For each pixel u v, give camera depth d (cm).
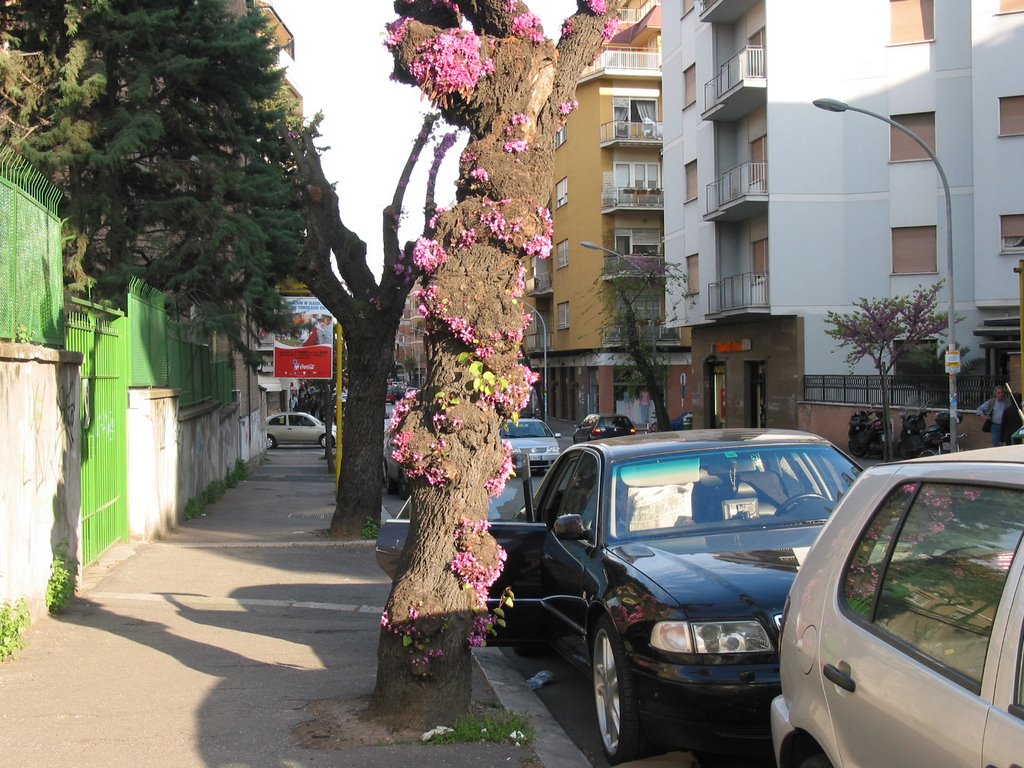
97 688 607
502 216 526
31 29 1639
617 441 694
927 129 3144
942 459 332
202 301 1788
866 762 303
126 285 1645
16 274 747
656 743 482
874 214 3194
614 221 5534
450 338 534
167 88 1797
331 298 1420
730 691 454
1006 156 2880
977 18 2894
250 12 1919
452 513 532
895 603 315
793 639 369
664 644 471
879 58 3167
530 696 636
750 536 566
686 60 3900
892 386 2886
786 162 3238
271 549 1291
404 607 529
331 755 488
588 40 593
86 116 1625
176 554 1208
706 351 4038
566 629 629
